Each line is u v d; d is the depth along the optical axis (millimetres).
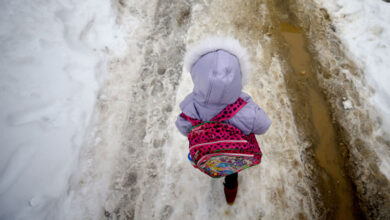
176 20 2846
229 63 1084
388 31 2598
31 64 2217
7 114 1958
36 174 1843
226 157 1175
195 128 1204
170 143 2213
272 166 2115
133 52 2623
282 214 1948
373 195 1957
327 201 1974
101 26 2674
